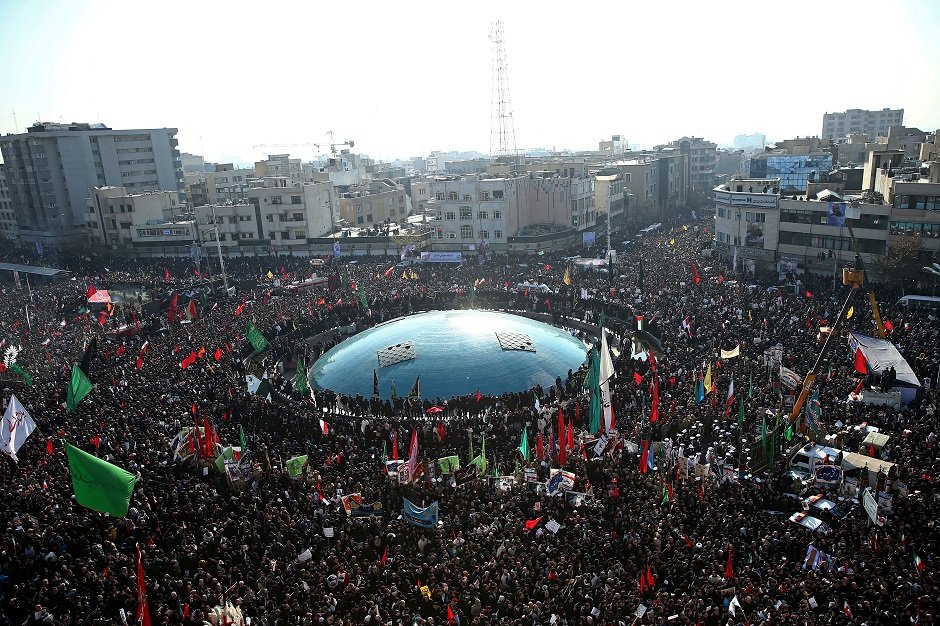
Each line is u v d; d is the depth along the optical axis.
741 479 39.84
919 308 67.12
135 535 34.84
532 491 39.06
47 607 28.38
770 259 99.88
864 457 40.44
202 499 38.31
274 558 33.31
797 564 30.69
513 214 127.19
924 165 95.88
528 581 30.25
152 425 48.91
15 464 42.47
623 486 39.41
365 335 70.81
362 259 124.38
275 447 47.03
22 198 164.00
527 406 55.81
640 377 55.09
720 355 58.41
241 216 137.88
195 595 28.72
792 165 138.00
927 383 50.34
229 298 93.31
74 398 48.56
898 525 33.53
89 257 138.38
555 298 84.88
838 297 73.12
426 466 42.47
